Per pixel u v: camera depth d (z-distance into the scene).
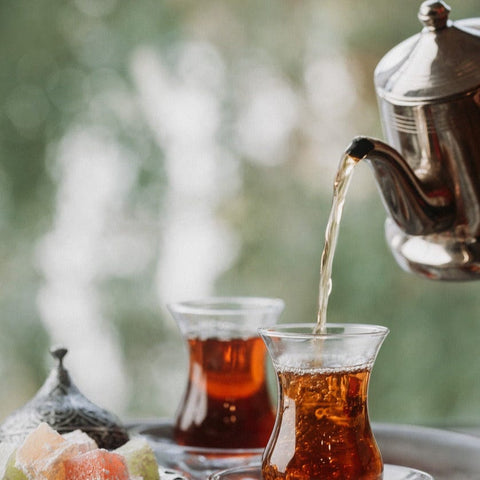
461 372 4.55
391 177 1.68
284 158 4.63
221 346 1.89
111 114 4.50
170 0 4.53
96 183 4.50
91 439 1.64
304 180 4.65
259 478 1.57
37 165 4.48
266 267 4.61
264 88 4.60
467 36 1.71
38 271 4.49
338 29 4.66
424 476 1.54
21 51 4.46
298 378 1.42
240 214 4.59
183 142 4.54
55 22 4.48
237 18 4.59
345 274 4.57
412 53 1.74
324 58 4.65
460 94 1.66
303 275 4.61
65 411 1.79
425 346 4.56
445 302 4.56
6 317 4.48
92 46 4.50
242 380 1.89
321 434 1.41
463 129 1.68
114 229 4.51
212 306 2.02
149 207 4.52
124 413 4.56
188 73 4.53
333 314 4.57
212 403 1.89
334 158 4.66
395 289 4.57
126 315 4.54
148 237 4.53
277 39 4.62
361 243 4.56
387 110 1.75
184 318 1.92
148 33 4.51
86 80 4.49
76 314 4.51
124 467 1.57
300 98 4.64
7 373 4.48
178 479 1.69
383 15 4.64
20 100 4.46
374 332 1.43
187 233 4.55
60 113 4.48
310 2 4.64
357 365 1.43
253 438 1.89
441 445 1.99
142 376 4.57
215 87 4.55
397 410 4.57
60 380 1.84
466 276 1.79
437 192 1.72
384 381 4.58
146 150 4.51
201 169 4.55
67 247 4.49
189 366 1.94
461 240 1.76
